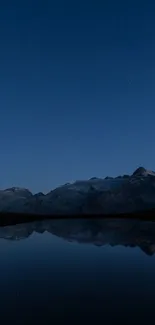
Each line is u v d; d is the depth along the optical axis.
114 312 13.45
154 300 15.23
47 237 53.38
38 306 14.47
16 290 17.53
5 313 13.47
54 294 16.62
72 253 33.22
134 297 15.85
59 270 23.86
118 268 24.23
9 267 25.33
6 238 52.41
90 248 37.03
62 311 13.67
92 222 114.81
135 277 20.75
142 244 39.81
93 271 23.23
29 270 23.97
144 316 12.85
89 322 12.27
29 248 38.34
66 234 59.22
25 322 12.37
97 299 15.59
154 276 20.97
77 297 15.98
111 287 18.14
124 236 52.06
